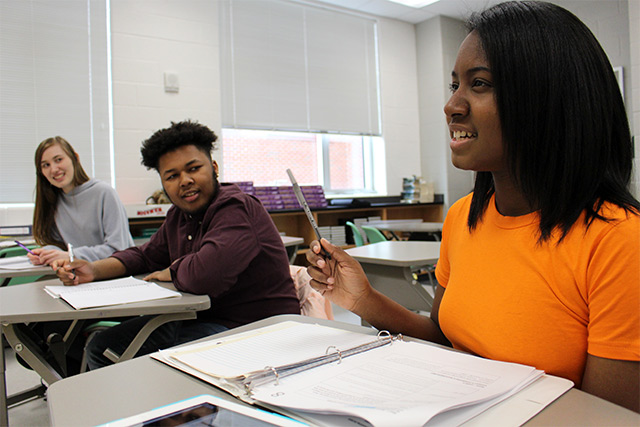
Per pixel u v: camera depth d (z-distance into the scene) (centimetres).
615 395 52
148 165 157
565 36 58
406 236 490
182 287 131
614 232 54
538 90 58
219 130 408
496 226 69
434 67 537
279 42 457
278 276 150
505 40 60
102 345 139
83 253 236
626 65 390
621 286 52
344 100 504
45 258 183
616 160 60
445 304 74
